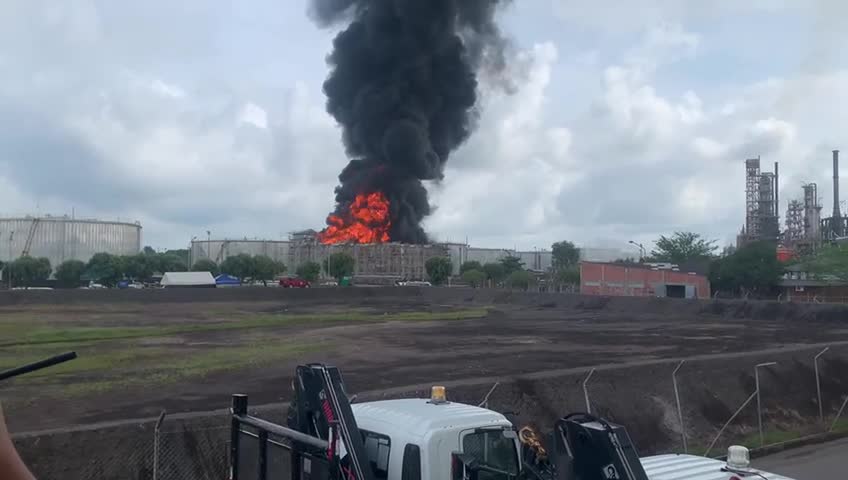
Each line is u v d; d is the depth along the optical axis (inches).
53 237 5374.0
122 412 631.8
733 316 1840.6
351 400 351.3
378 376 840.3
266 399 689.0
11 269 3887.8
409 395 555.8
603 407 617.0
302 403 273.7
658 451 597.9
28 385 780.0
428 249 4712.1
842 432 668.7
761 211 4047.7
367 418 277.3
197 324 1592.0
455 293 2893.7
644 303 2096.5
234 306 2391.7
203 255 5964.6
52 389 753.6
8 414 625.3
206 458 436.8
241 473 282.5
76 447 408.2
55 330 1417.3
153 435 431.8
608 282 2778.1
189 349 1125.7
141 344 1198.9
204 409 640.4
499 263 4534.9
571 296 2357.3
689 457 286.4
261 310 2182.6
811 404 744.3
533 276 3752.5
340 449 248.7
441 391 295.0
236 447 286.2
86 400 691.4
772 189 4052.7
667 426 627.8
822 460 570.9
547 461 270.4
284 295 2824.8
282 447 263.7
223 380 814.5
